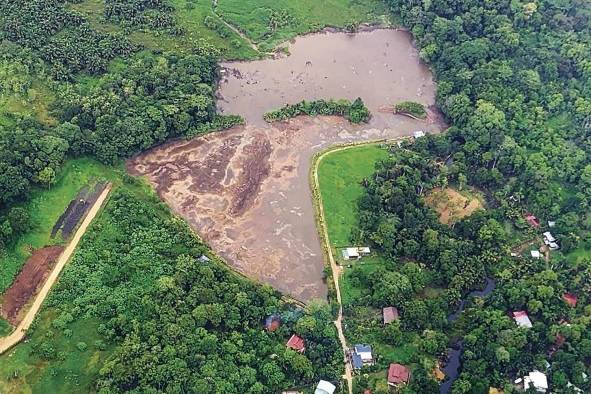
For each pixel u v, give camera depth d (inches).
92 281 5196.9
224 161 6633.9
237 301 5152.6
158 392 4446.4
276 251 5861.2
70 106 6481.3
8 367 4581.7
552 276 5521.7
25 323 4886.8
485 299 5433.1
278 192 6397.6
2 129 6072.8
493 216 6107.3
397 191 6141.7
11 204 5546.3
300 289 5575.8
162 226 5782.5
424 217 6023.6
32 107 6525.6
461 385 4709.6
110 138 6299.2
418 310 5201.8
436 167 6574.8
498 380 4808.1
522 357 4940.9
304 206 6289.4
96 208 5846.5
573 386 4795.8
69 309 4992.6
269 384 4712.1
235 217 6112.2
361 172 6643.7
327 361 4933.6
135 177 6304.1
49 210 5698.8
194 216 6063.0
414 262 5787.4
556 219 6210.6
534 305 5285.4
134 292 5157.5
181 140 6776.6
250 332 5017.2
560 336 5088.6
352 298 5482.3
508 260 5738.2
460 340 5182.1
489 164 6648.6
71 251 5447.8
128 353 4628.4
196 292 5142.7
